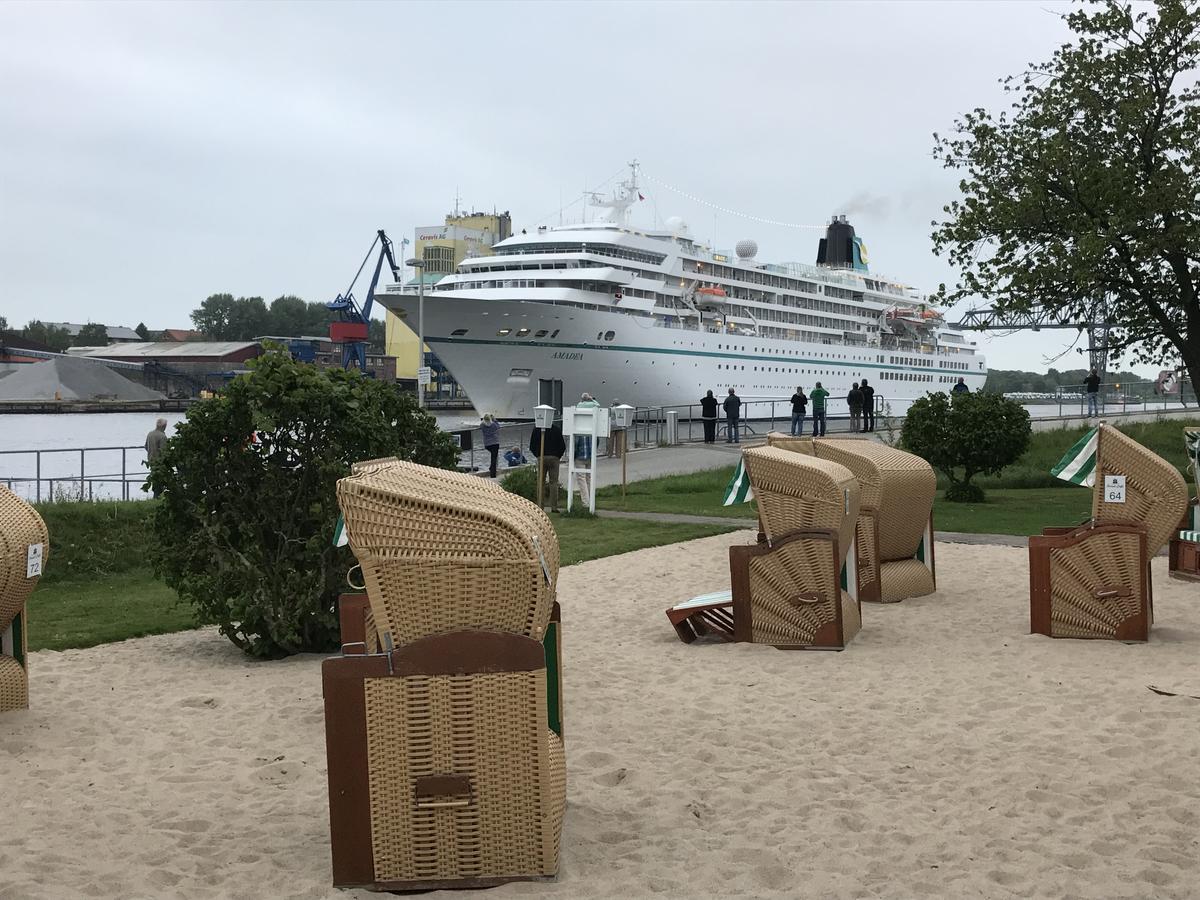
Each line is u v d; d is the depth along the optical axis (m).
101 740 6.58
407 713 4.30
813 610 8.94
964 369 90.12
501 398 57.28
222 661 8.94
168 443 9.05
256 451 9.03
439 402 108.06
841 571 9.41
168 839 4.93
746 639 9.20
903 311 79.62
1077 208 24.48
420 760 4.31
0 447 55.53
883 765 5.91
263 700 7.55
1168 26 23.91
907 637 9.40
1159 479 8.94
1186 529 11.94
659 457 34.72
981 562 13.81
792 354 69.94
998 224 24.75
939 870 4.51
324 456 9.00
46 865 4.58
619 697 7.54
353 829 4.34
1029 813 5.14
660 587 12.42
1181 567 11.96
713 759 6.10
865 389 44.44
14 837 4.93
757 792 5.53
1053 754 6.01
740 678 8.05
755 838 4.89
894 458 11.27
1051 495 24.16
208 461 9.00
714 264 64.69
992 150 25.66
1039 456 31.09
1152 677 7.68
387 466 5.02
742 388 65.94
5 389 118.50
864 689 7.62
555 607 5.00
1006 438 21.89
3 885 4.35
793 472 9.03
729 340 64.56
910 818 5.11
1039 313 26.05
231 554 8.94
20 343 150.62
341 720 4.31
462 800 4.34
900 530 11.40
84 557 14.55
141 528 15.52
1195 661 8.18
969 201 25.59
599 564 14.28
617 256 58.84
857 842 4.83
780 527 9.17
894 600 11.19
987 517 19.16
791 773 5.79
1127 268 24.28
